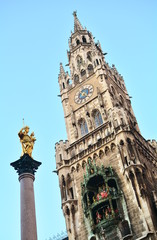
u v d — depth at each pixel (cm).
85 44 6988
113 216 4012
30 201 3256
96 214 4253
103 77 5819
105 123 5047
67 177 4875
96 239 4112
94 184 4588
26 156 3559
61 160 5078
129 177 4188
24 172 3466
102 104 5425
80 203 4559
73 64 6694
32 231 3044
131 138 4597
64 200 4628
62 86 6331
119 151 4497
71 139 5481
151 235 3691
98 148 4825
